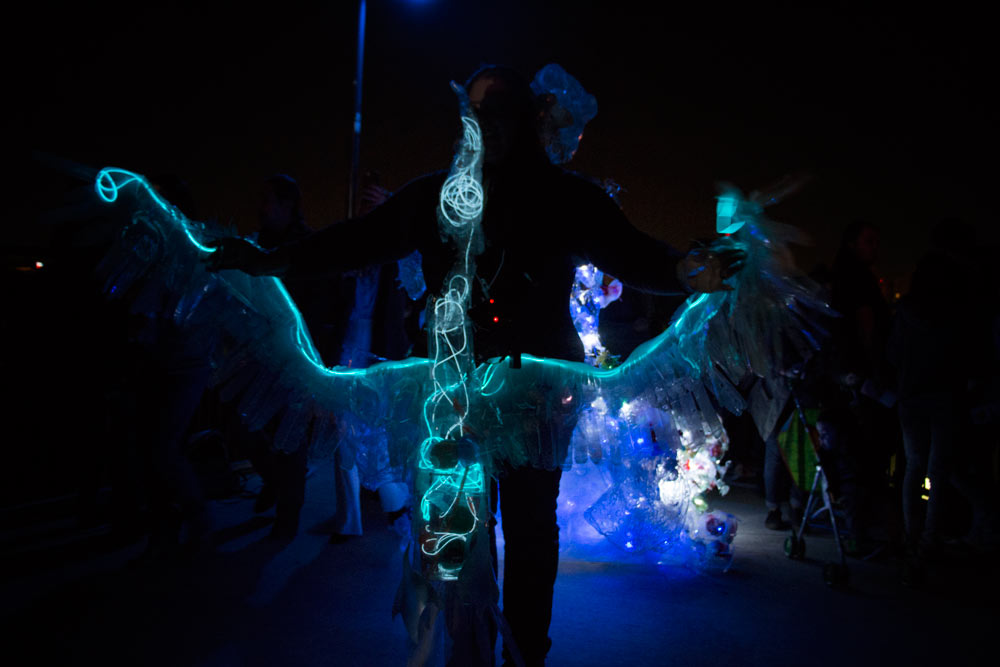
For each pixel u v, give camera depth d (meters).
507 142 2.26
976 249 4.50
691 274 2.04
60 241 4.80
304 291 4.83
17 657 3.04
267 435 4.91
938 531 4.62
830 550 4.91
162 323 4.05
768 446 5.41
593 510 3.95
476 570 2.23
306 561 4.45
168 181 4.37
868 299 4.93
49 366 5.08
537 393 2.22
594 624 3.52
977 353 4.53
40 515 5.59
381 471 2.57
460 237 2.26
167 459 4.27
